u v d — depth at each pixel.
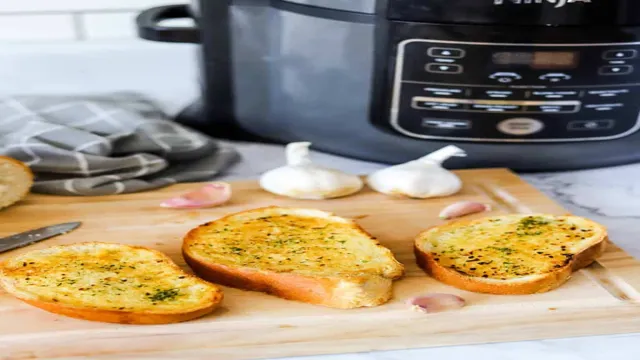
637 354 0.65
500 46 0.80
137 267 0.70
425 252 0.71
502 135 0.84
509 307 0.68
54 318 0.66
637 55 0.82
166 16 0.93
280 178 0.81
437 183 0.81
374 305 0.67
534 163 0.86
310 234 0.74
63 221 0.77
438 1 0.79
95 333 0.65
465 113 0.83
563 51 0.81
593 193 0.84
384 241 0.75
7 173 0.79
